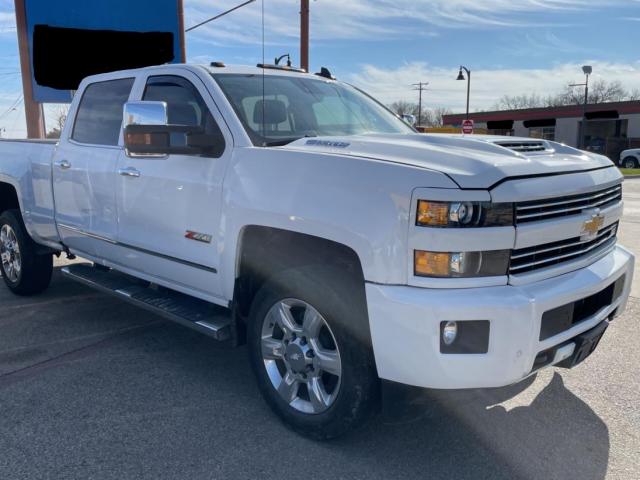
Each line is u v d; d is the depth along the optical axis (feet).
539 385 13.05
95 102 16.16
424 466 10.05
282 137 12.29
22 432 10.99
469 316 8.66
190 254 12.62
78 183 15.93
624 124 143.64
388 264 9.04
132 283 15.39
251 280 11.76
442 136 11.23
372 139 11.09
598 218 10.71
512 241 9.01
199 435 10.92
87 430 11.07
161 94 13.98
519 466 10.09
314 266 10.31
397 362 9.07
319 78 15.57
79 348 15.25
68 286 21.30
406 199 8.91
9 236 19.89
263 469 9.90
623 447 10.66
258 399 12.41
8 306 18.89
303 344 10.69
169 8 45.03
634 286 21.13
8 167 19.17
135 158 13.89
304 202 10.09
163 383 13.15
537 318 8.99
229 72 13.50
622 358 14.51
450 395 9.80
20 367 13.98
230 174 11.53
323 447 10.56
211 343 15.69
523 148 11.04
